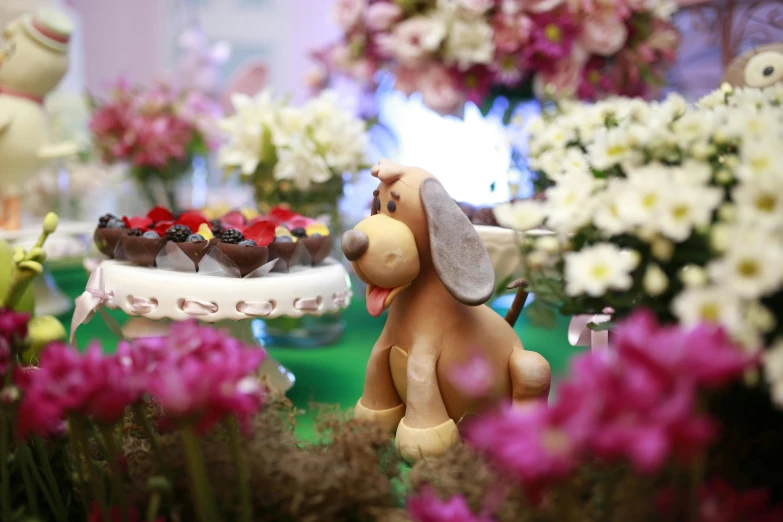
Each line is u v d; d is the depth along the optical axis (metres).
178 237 0.89
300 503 0.54
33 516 0.56
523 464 0.34
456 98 1.15
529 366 0.72
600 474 0.50
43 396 0.44
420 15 1.17
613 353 0.43
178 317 0.81
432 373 0.71
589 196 0.55
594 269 0.48
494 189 1.07
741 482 0.50
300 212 1.22
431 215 0.70
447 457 0.61
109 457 0.51
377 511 0.57
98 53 2.63
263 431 0.61
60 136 1.75
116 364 0.46
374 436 0.62
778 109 0.59
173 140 1.51
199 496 0.46
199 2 2.58
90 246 1.45
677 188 0.46
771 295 0.44
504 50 1.11
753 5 1.29
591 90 1.14
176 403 0.41
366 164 1.26
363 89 1.39
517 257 0.94
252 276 0.85
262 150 1.18
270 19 2.61
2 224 1.33
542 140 0.79
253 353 0.45
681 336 0.37
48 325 0.81
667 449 0.32
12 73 1.26
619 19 1.13
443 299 0.73
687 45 1.43
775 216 0.42
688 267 0.49
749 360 0.39
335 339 1.24
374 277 0.71
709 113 0.59
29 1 1.72
